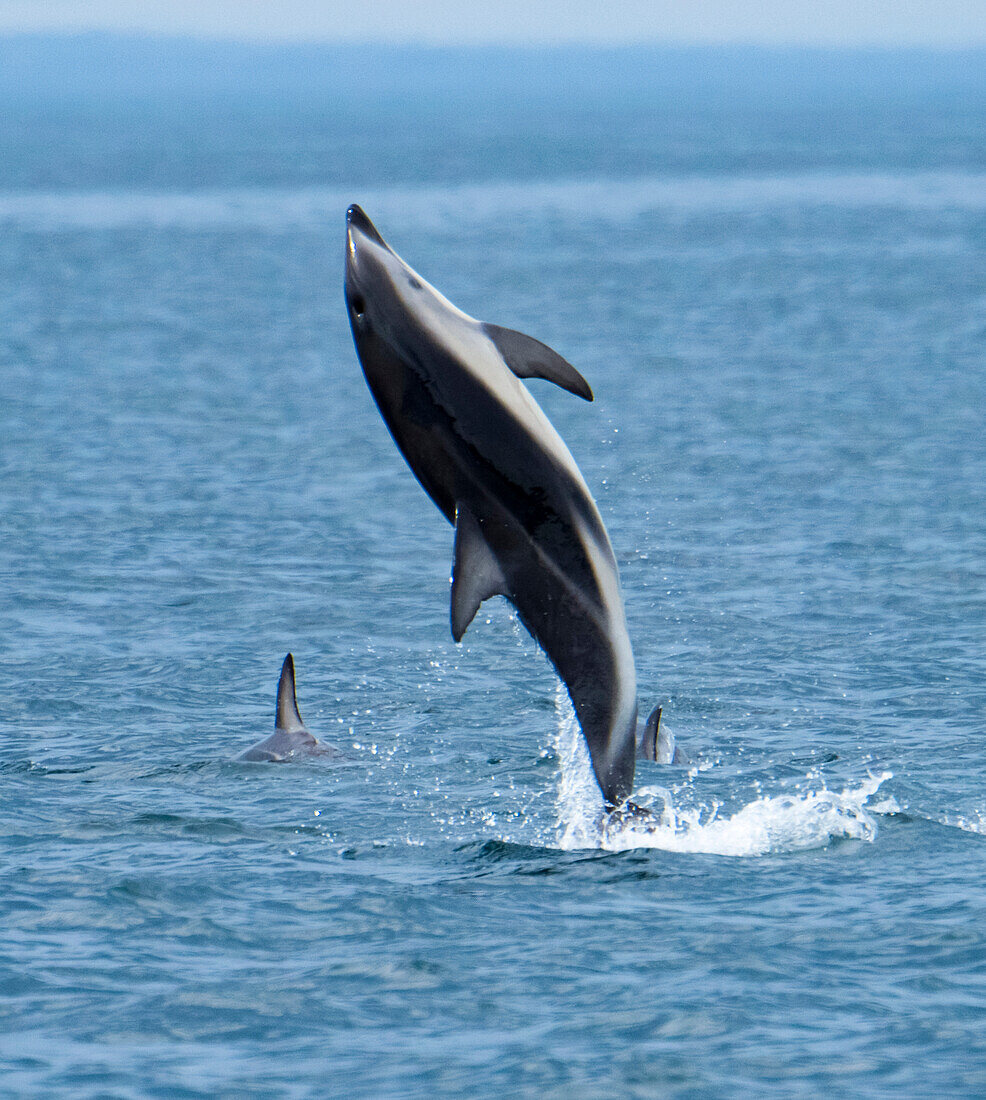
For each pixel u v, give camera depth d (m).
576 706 53.00
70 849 66.19
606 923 57.66
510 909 59.12
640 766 79.44
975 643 104.56
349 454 185.38
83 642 105.69
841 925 57.19
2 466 173.12
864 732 86.06
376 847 67.12
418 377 49.00
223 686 96.25
